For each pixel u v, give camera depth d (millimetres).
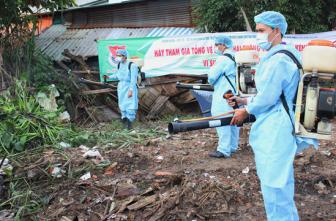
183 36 10531
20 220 4262
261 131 3268
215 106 5715
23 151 5840
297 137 3227
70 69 11438
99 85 10898
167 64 10617
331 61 3006
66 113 9383
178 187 4719
